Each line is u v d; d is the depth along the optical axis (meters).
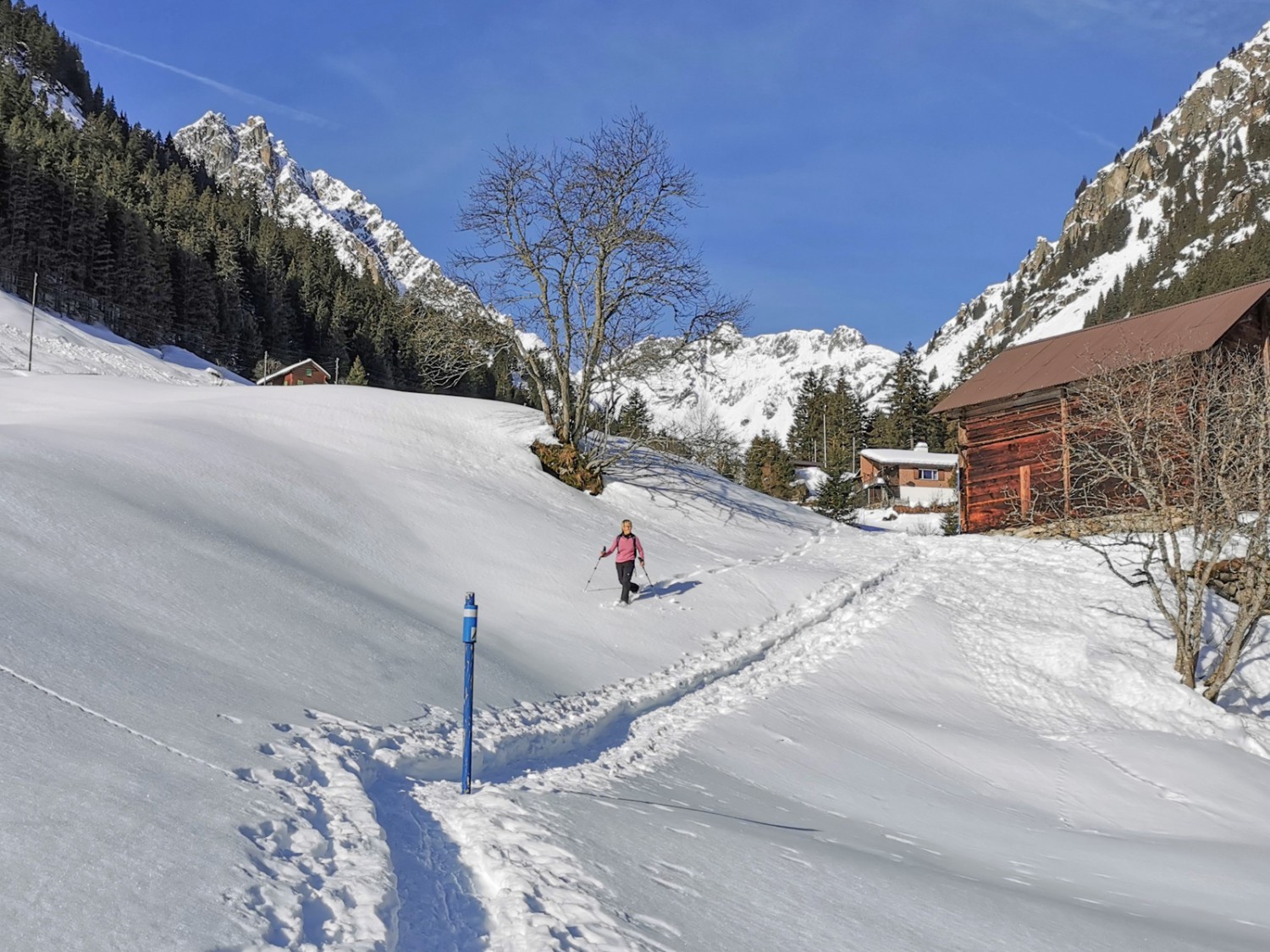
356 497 19.83
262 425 24.64
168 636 8.95
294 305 128.62
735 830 7.88
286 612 11.28
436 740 8.52
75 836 4.15
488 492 23.80
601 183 27.25
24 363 55.16
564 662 14.21
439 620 14.14
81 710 6.16
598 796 8.31
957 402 31.95
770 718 14.17
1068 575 24.64
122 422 21.17
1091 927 6.79
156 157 188.75
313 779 6.30
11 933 3.24
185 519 14.23
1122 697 18.69
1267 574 19.16
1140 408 22.89
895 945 5.55
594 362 28.09
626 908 5.08
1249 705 19.94
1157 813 13.34
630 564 18.27
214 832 4.66
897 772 12.94
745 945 4.98
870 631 20.14
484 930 4.68
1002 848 9.91
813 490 88.44
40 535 10.95
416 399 29.34
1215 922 7.80
